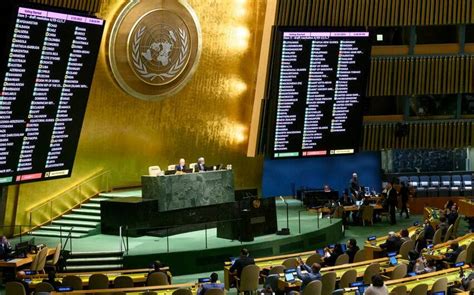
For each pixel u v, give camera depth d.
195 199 27.00
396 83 32.44
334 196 31.48
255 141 31.38
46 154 23.97
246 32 31.23
